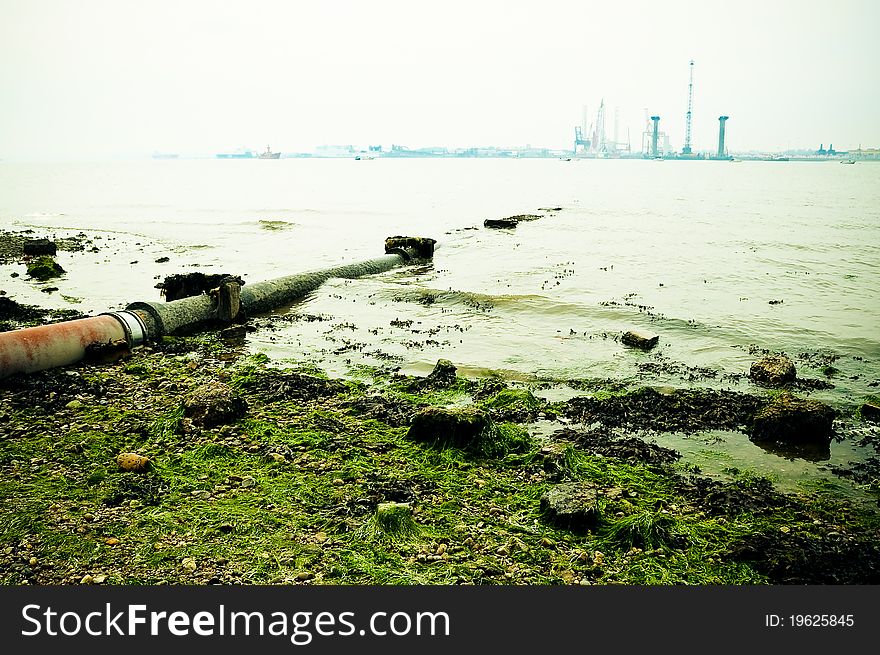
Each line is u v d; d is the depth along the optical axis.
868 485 10.27
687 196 84.31
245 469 10.22
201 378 14.44
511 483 10.00
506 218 48.12
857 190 96.69
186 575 7.65
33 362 14.54
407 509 8.77
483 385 14.28
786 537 8.70
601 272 28.06
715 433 12.13
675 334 18.58
